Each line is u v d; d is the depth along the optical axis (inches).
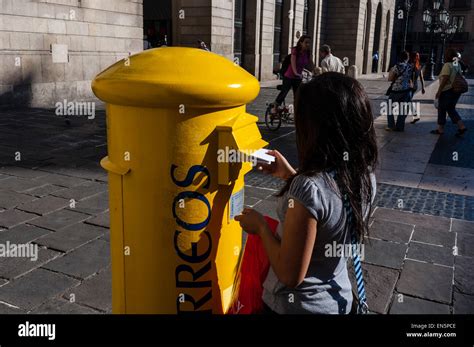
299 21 1049.5
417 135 361.4
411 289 126.0
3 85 429.1
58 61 476.1
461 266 140.3
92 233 155.5
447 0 2150.6
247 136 67.3
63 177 219.5
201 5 724.0
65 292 118.7
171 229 65.9
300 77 364.2
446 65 351.3
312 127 56.2
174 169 63.4
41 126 354.6
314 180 54.7
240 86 62.2
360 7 1277.1
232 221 71.1
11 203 181.0
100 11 520.1
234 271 74.4
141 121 62.6
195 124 62.1
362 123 55.8
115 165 66.7
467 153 302.7
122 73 61.6
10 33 428.1
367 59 1430.9
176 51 64.2
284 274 55.2
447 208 193.0
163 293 68.9
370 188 59.0
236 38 858.1
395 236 160.7
